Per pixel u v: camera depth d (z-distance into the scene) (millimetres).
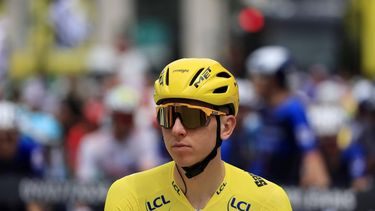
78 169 12594
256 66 11094
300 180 11031
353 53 26438
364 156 12023
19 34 22297
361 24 26203
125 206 5535
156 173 5594
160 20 36438
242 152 11914
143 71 22125
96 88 18750
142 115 15398
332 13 32656
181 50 36688
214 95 5270
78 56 20625
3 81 19203
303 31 32562
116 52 22000
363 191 10766
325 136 11969
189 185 5473
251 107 12266
